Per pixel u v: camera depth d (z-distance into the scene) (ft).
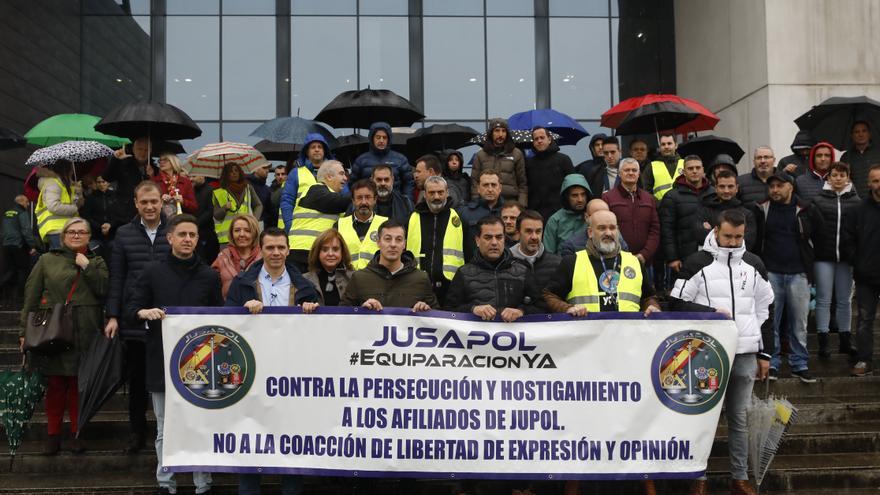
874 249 26.89
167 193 26.94
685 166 27.89
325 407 18.89
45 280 21.89
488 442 18.89
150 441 23.08
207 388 18.86
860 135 32.19
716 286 20.10
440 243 23.59
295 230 24.80
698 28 53.36
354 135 36.04
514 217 23.70
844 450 23.30
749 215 26.71
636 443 18.90
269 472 18.79
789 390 26.40
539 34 57.57
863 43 44.16
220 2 56.49
